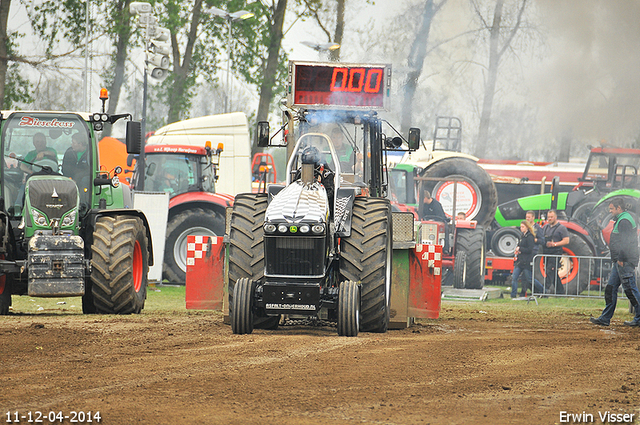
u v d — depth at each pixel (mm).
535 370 23328
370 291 30484
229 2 116125
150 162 67188
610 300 40625
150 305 45844
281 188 32406
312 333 31516
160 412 16781
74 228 36875
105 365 22281
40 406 17219
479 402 18781
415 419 16859
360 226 31219
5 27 96750
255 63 115750
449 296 60812
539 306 55688
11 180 38406
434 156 76062
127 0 111312
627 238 40344
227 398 18266
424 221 62844
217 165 68125
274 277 29141
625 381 22062
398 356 24859
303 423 16203
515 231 76000
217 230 63594
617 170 79875
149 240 41219
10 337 27500
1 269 35188
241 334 29578
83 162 39219
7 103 102562
